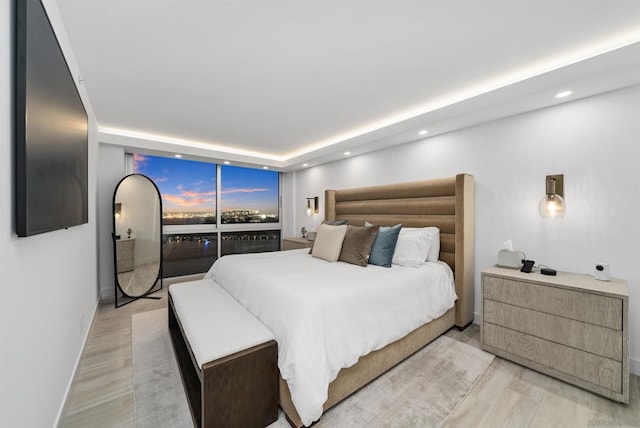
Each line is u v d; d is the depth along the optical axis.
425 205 3.15
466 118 2.70
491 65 2.09
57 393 1.41
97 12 1.50
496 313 2.24
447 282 2.63
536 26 1.64
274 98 2.66
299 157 4.82
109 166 3.77
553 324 1.95
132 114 3.04
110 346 2.39
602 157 2.14
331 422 1.52
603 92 2.13
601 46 1.84
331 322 1.63
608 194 2.12
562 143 2.34
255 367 1.48
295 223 5.88
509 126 2.66
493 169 2.77
